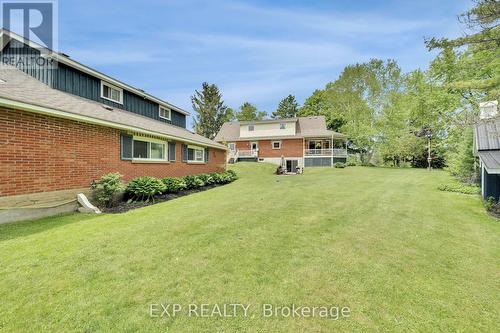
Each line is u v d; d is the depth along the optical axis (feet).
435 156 89.40
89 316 8.22
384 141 98.17
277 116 182.29
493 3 22.31
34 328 7.66
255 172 74.84
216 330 7.80
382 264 12.35
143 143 34.65
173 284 10.17
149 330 7.70
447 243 15.61
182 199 30.09
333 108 127.03
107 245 13.98
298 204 26.09
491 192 28.12
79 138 24.50
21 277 10.43
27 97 20.35
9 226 17.63
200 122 141.69
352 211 23.18
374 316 8.56
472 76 57.98
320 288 10.12
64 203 22.24
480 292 10.19
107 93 39.63
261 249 13.84
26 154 19.95
